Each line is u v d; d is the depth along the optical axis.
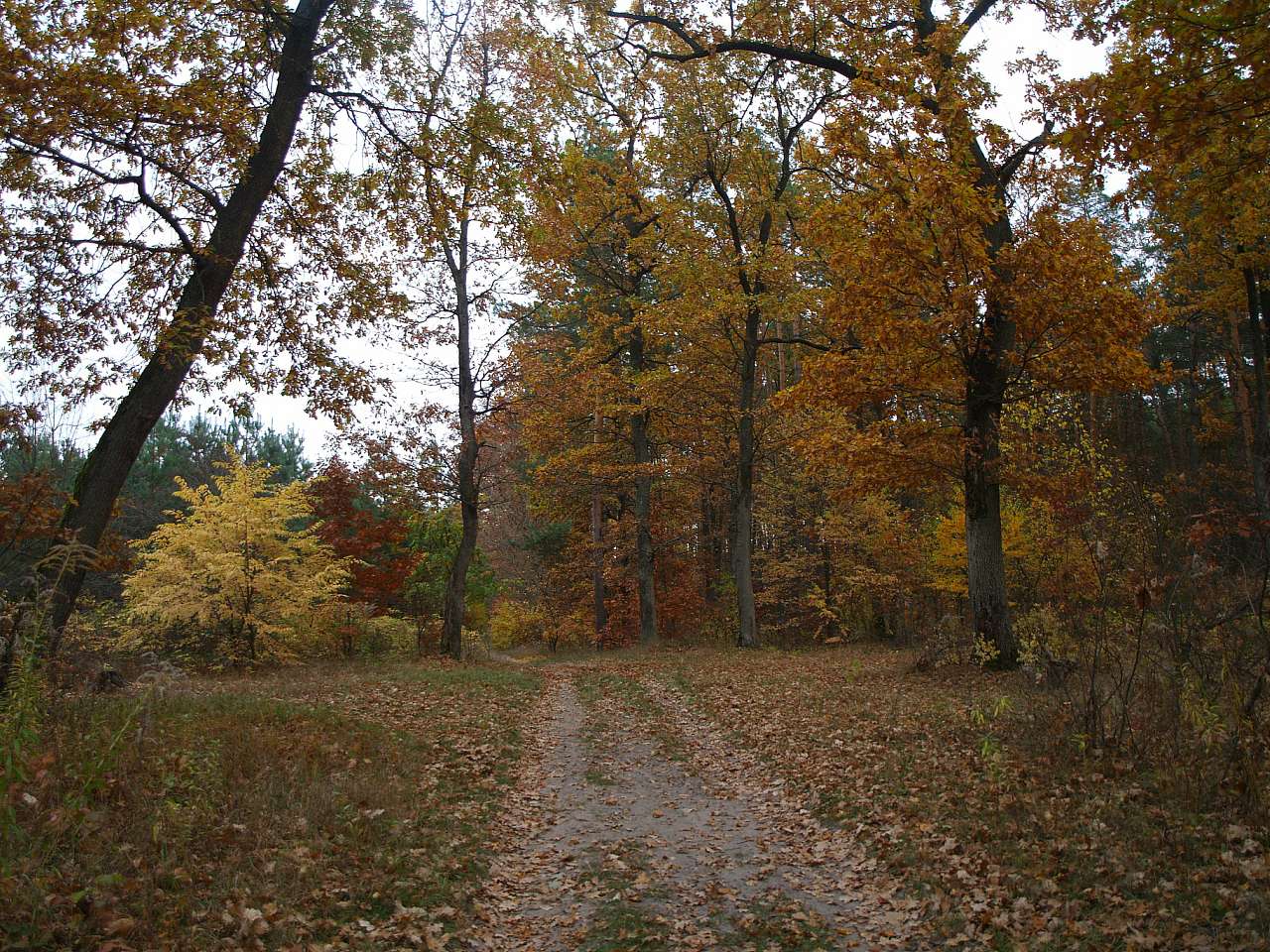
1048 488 12.68
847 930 5.12
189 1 8.74
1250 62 5.67
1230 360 23.42
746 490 22.80
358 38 10.13
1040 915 4.80
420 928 4.95
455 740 10.20
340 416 11.61
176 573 17.77
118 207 10.09
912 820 6.76
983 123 12.35
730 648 22.44
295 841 5.78
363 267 11.79
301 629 20.58
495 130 10.65
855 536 25.20
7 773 4.41
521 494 30.97
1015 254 12.21
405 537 25.61
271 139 9.57
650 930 5.25
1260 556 6.92
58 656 7.61
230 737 7.94
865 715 10.78
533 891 6.05
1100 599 7.96
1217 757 6.42
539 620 38.31
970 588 13.84
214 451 36.31
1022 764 7.43
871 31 15.11
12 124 7.61
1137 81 6.10
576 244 22.67
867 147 12.67
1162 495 9.93
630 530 30.77
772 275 20.33
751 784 8.87
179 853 5.18
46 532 7.51
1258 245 15.79
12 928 3.81
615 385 23.83
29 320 9.55
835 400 13.79
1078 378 12.95
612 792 8.84
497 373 21.62
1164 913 4.54
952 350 13.22
